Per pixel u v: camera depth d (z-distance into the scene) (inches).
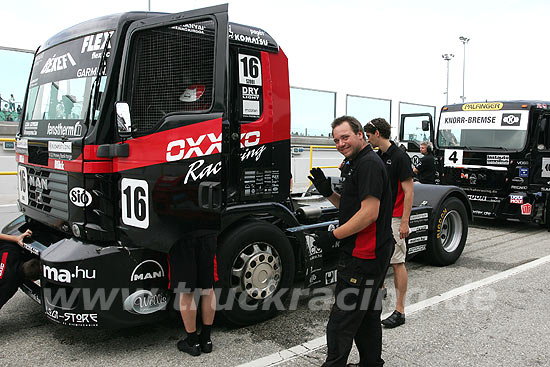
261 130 152.7
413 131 729.0
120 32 131.6
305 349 139.7
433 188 237.5
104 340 145.9
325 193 123.1
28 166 162.4
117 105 123.1
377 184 104.1
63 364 130.0
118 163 129.6
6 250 152.3
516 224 385.4
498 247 290.5
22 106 179.0
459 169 378.0
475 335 151.3
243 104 147.3
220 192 115.4
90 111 131.2
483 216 363.9
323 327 157.2
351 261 107.8
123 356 134.9
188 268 130.0
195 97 124.4
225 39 115.0
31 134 165.8
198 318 162.4
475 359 134.4
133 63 129.7
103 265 128.5
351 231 104.3
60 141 137.5
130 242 130.4
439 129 402.3
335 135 110.7
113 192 130.6
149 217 126.6
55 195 142.6
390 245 109.2
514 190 348.5
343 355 107.7
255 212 152.6
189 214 121.4
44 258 132.6
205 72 122.7
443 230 239.8
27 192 166.2
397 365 130.3
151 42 129.0
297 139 562.3
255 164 151.9
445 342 145.8
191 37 124.4
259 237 152.0
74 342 144.5
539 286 203.8
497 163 355.9
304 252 165.8
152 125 128.8
